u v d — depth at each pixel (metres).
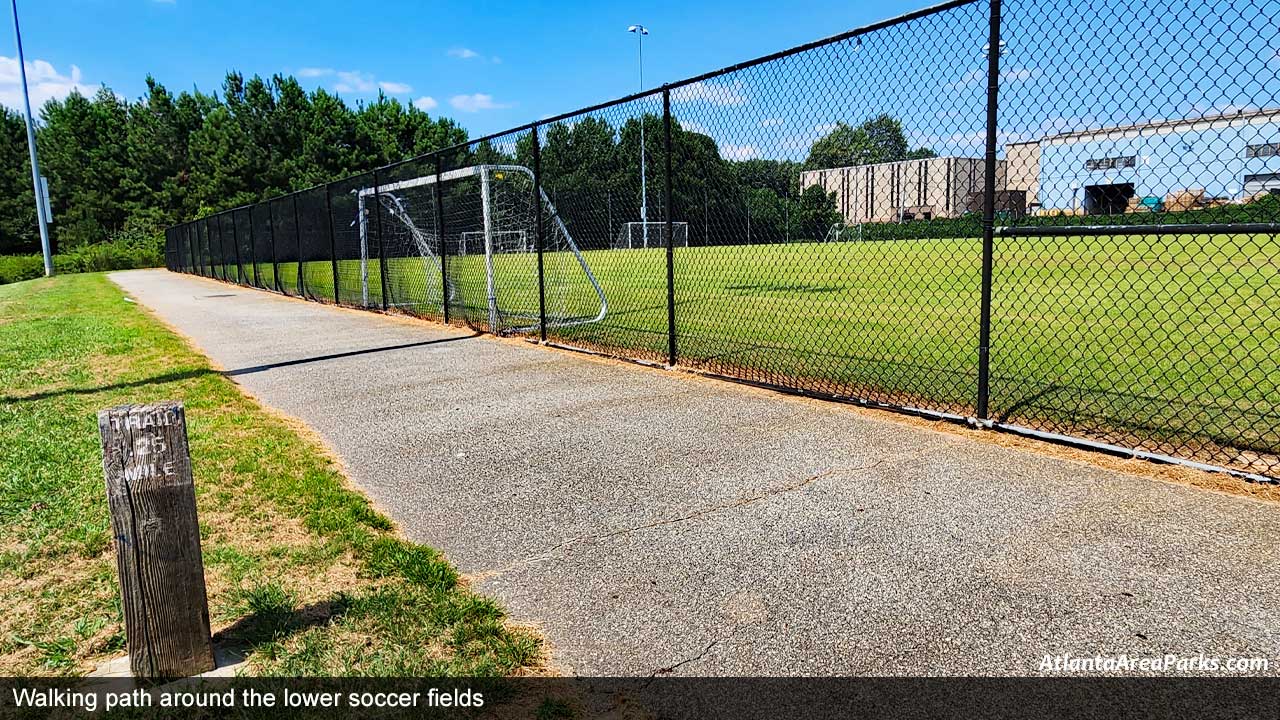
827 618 2.50
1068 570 2.76
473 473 4.08
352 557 3.02
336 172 48.78
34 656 2.35
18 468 4.06
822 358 6.80
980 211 5.14
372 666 2.25
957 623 2.44
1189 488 3.50
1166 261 14.08
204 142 49.78
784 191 7.55
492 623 2.49
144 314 13.44
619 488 3.78
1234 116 3.46
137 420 2.07
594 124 10.19
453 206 15.70
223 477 3.97
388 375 6.85
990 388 5.40
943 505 3.41
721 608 2.59
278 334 10.04
